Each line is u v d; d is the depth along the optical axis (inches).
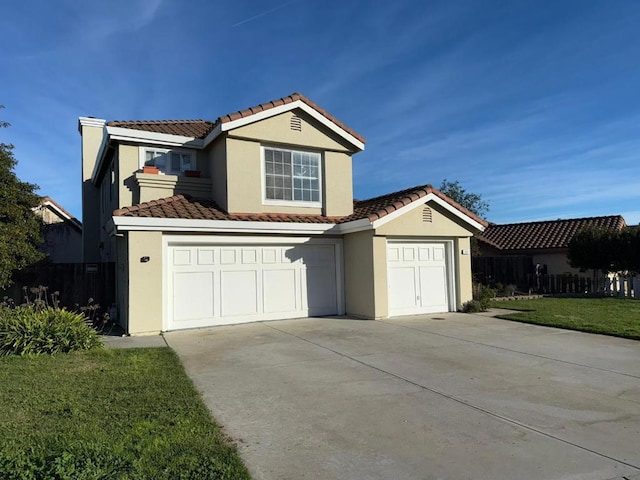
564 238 911.7
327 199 548.1
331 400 224.5
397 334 406.3
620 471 150.2
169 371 270.1
